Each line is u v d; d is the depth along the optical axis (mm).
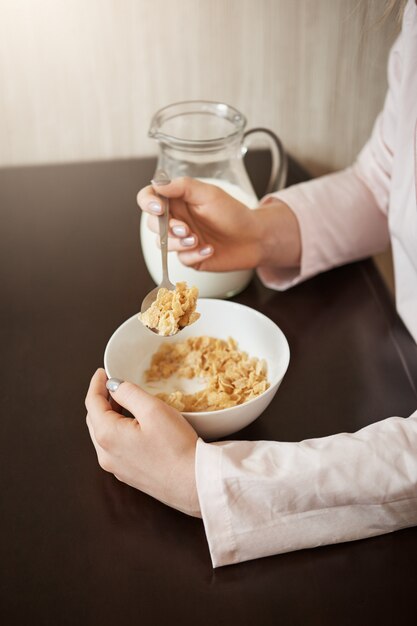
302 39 1370
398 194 946
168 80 1400
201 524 677
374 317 993
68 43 1330
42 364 891
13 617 588
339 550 654
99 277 1077
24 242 1172
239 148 1004
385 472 656
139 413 674
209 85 1416
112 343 804
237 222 952
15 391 846
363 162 1127
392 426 697
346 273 1100
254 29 1354
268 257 1025
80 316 985
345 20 1350
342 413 813
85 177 1391
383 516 659
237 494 646
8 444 770
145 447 669
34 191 1336
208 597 607
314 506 653
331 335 954
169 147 976
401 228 938
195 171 995
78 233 1197
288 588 616
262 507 648
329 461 657
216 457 657
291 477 648
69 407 820
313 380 868
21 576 625
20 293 1040
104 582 619
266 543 644
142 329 854
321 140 1505
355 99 1449
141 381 828
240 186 1025
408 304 956
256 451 680
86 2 1289
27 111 1401
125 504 697
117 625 581
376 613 592
